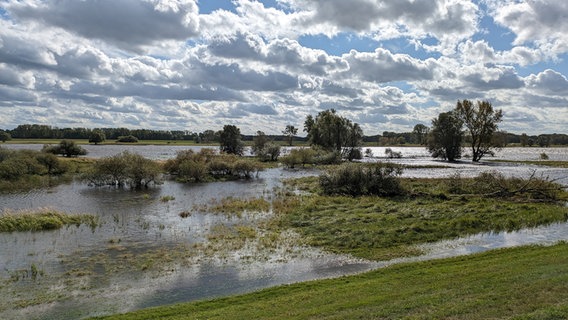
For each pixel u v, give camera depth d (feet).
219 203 98.07
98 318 33.96
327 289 38.34
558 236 61.98
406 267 45.42
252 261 51.01
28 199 106.63
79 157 237.25
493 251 50.83
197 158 183.83
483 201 94.07
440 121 281.74
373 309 30.71
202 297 39.65
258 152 291.99
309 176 165.48
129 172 134.41
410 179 135.44
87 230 68.44
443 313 28.35
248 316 31.78
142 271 47.32
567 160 295.07
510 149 601.62
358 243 58.70
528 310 28.07
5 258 52.26
